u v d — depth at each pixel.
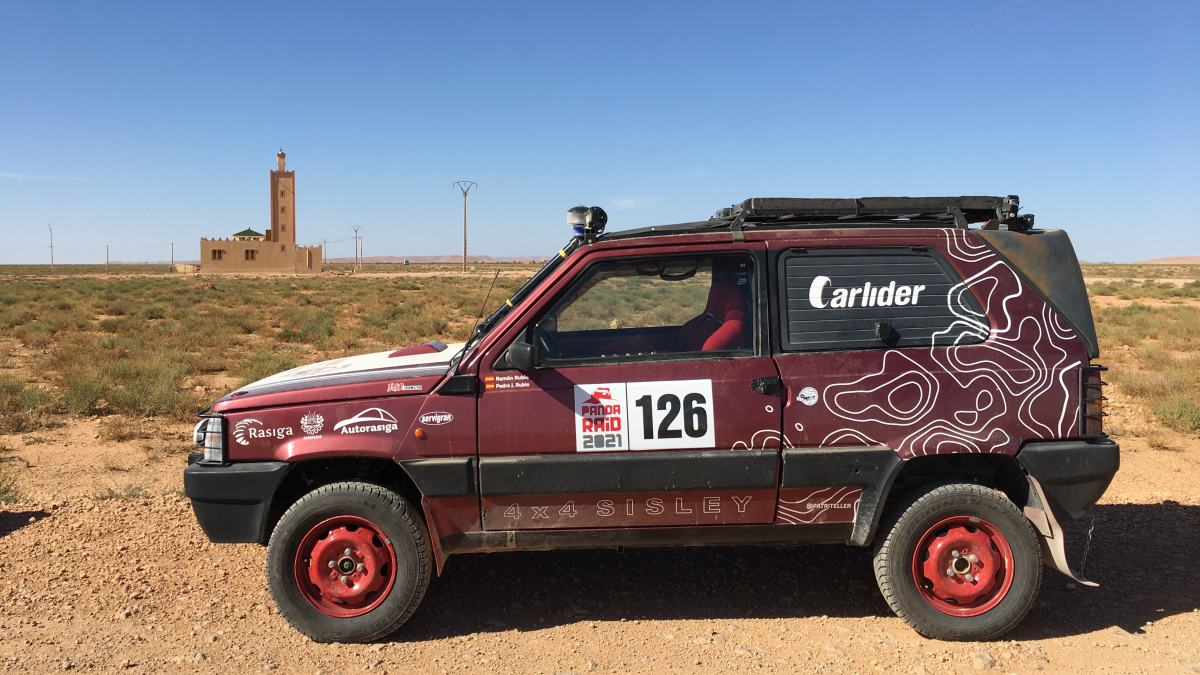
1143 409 11.62
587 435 4.35
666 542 4.51
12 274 105.88
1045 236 4.59
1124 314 30.38
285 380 4.79
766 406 4.36
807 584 5.18
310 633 4.38
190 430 10.63
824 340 4.45
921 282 4.52
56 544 5.87
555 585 5.16
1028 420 4.41
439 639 4.43
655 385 4.36
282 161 113.19
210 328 24.64
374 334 25.55
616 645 4.34
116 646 4.32
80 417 11.41
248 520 4.46
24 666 4.09
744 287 4.53
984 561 4.40
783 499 4.43
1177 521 6.32
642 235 4.61
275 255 113.56
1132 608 4.80
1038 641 4.39
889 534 4.44
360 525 4.41
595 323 4.58
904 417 4.39
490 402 4.36
